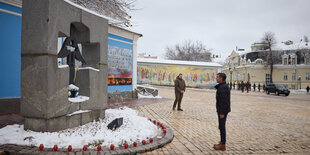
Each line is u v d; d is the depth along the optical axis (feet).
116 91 42.11
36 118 13.43
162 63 109.19
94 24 17.34
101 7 28.30
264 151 14.33
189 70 112.37
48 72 12.97
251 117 28.71
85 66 18.49
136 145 12.89
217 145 14.11
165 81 109.50
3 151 10.68
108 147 12.24
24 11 13.57
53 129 13.60
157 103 38.78
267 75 163.22
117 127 15.38
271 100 59.36
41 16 13.09
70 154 10.72
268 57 159.22
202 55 194.49
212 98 54.75
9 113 22.30
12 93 24.75
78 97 16.38
